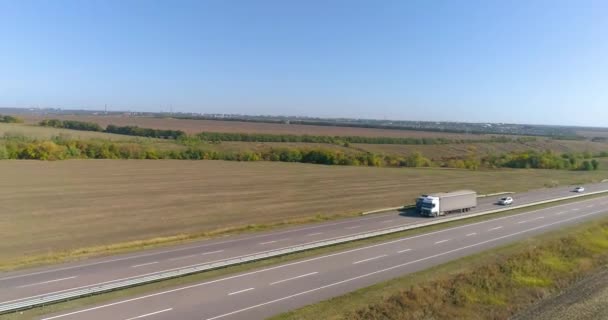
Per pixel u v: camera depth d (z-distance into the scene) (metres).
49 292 30.31
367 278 34.94
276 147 152.25
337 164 136.12
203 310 28.00
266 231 51.06
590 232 53.56
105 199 68.44
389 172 119.06
